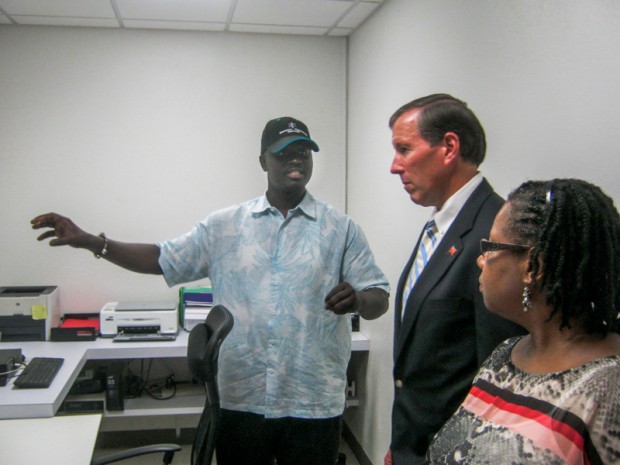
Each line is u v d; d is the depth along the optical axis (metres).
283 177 1.88
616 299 0.80
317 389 1.88
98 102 3.37
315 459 1.90
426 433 1.28
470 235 1.25
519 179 1.72
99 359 3.17
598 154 1.37
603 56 1.35
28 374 2.38
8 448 1.80
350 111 3.55
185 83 3.45
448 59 2.20
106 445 3.46
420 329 1.28
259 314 1.87
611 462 0.71
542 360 0.85
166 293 3.50
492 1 1.86
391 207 2.83
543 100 1.59
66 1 2.85
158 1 2.87
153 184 3.46
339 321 1.95
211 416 1.42
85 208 3.40
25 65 3.29
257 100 3.52
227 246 1.93
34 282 3.36
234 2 2.89
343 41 3.59
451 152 1.30
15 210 3.32
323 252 1.92
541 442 0.76
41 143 3.33
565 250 0.80
